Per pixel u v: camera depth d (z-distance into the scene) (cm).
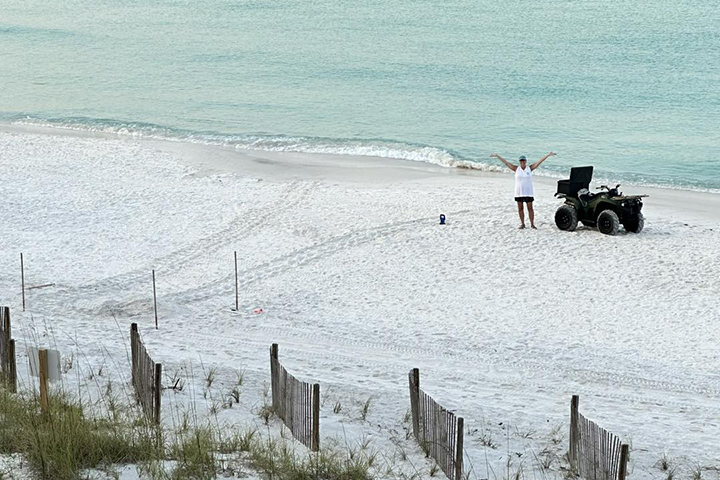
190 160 9619
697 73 15575
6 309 3497
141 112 13225
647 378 4188
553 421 3416
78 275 5856
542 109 13238
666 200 8244
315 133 11756
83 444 2559
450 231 6650
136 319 4981
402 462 2788
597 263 5928
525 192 6612
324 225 6894
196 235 6744
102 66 17312
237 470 2533
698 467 2889
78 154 9569
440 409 2720
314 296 5469
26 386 3397
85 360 3950
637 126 12144
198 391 3506
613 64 16400
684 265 5834
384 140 11156
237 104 13712
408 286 5619
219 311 5184
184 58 17838
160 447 2634
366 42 18938
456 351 4556
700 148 10900
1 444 2597
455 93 14375
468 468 2789
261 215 7231
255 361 4203
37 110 13450
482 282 5656
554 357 4481
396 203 7531
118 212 7375
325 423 3162
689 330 4841
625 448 2475
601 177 9394
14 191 8000
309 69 16462
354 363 4303
